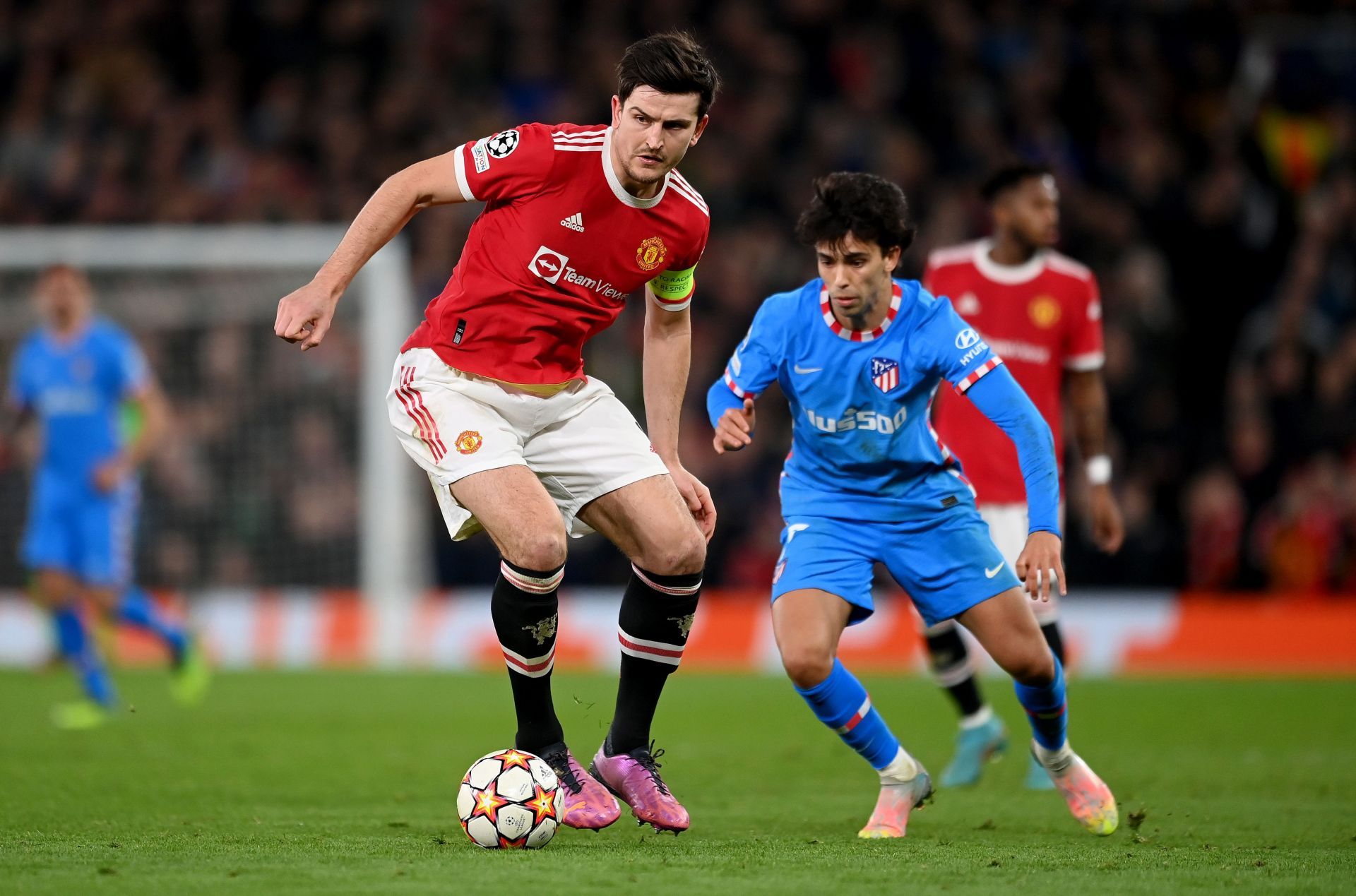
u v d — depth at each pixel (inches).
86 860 534.3
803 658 622.8
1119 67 2338.8
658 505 609.9
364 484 1878.7
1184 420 2039.9
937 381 653.9
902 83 2326.5
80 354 1318.9
